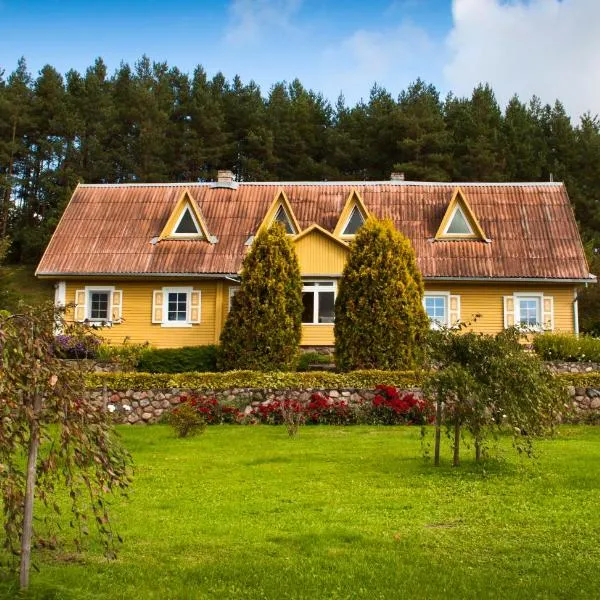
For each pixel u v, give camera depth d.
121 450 6.23
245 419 17.02
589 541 7.31
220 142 53.31
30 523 5.83
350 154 52.34
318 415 16.78
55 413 5.75
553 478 10.30
